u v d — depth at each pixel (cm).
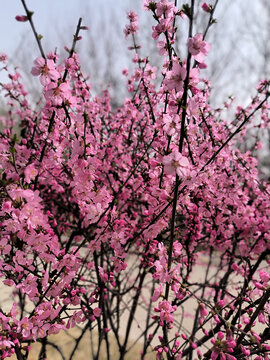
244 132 336
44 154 209
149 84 267
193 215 237
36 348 393
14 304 158
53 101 149
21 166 182
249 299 180
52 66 143
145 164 267
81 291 200
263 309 162
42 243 164
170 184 191
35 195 151
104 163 274
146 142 285
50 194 307
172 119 158
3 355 157
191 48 125
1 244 175
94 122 288
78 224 274
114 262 204
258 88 279
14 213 147
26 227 158
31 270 172
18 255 169
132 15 245
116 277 280
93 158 177
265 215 305
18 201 147
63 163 210
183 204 208
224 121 329
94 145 227
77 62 244
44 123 217
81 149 174
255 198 341
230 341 142
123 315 464
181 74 137
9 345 149
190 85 137
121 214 265
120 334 423
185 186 169
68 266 167
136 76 260
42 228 168
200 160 219
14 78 310
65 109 153
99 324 258
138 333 418
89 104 279
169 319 152
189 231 248
